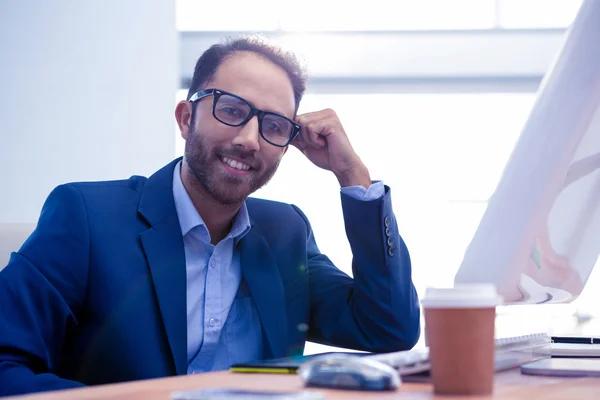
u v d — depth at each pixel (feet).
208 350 4.97
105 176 16.88
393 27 16.56
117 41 16.96
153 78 16.92
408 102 17.03
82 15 16.99
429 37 16.30
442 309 2.39
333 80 16.78
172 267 4.70
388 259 5.19
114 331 4.50
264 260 5.28
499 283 3.01
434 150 16.99
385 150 16.96
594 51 2.89
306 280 5.59
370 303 5.18
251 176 5.14
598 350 4.14
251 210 5.65
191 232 5.06
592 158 3.17
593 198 3.35
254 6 16.79
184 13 17.08
